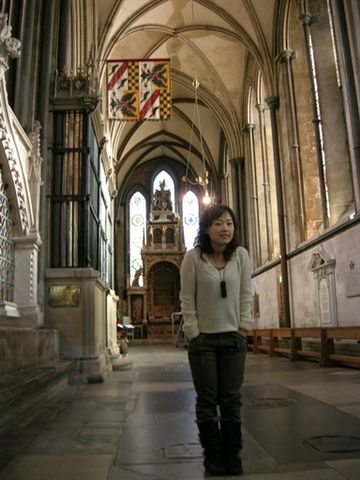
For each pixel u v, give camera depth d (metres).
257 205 23.16
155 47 23.83
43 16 10.04
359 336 9.41
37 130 8.84
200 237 3.17
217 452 2.98
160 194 36.56
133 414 5.20
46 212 9.47
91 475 2.95
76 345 8.84
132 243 37.16
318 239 14.41
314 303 14.98
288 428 4.11
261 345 18.22
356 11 11.35
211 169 32.81
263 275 21.12
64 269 9.11
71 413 5.32
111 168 18.36
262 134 21.80
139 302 34.09
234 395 3.04
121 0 18.33
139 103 15.55
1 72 6.67
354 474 2.79
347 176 13.99
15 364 5.71
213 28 21.98
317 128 15.05
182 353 18.97
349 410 4.89
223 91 25.23
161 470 3.03
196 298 3.12
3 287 7.72
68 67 11.45
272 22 18.81
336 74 14.71
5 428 4.36
